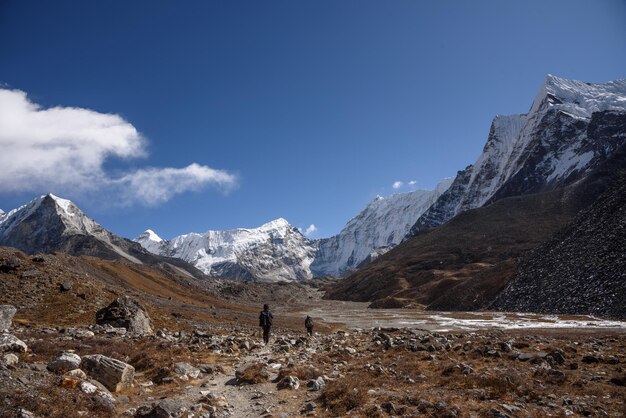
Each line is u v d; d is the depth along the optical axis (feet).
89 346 66.23
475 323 226.79
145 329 109.09
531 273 329.72
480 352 76.07
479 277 417.28
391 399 46.98
